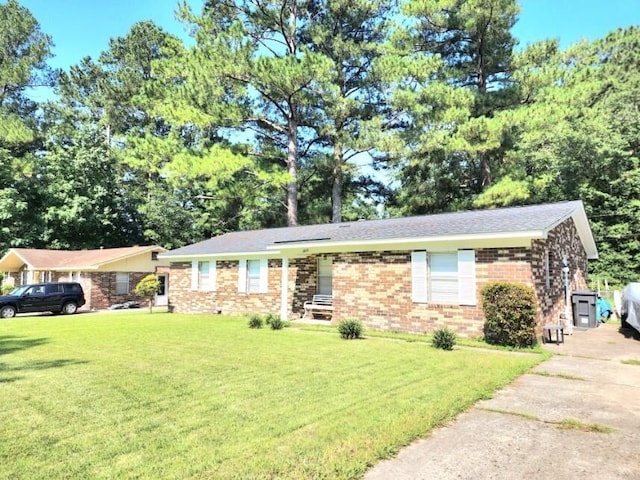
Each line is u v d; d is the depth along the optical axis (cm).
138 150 2552
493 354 888
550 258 1205
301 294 1647
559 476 362
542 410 532
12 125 3262
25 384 648
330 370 729
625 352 923
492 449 416
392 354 874
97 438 436
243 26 2388
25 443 424
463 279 1110
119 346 998
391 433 440
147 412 514
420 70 2188
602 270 2591
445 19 2331
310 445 411
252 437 434
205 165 2255
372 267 1293
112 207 3366
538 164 2458
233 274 1856
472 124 2028
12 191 2964
